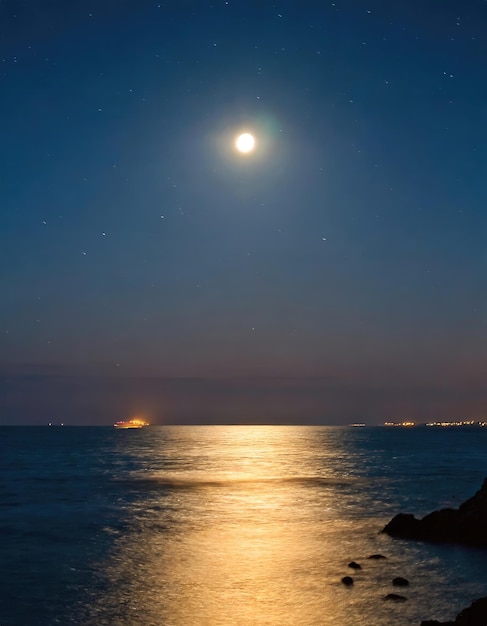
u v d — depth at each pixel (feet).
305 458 311.47
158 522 109.60
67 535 97.19
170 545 88.69
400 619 55.77
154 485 176.04
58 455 338.13
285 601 61.11
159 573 72.49
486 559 77.82
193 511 123.44
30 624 55.62
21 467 249.14
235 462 277.44
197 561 78.38
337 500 141.38
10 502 138.72
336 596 62.49
